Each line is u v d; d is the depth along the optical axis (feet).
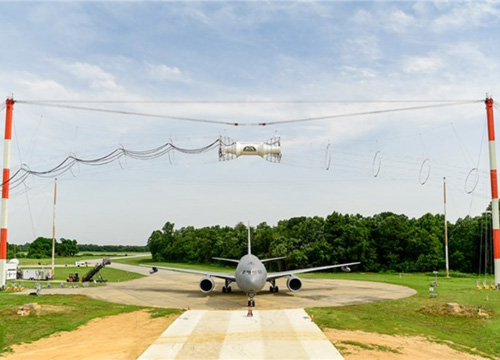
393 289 175.22
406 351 79.97
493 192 176.35
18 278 255.50
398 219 315.99
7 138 170.71
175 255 545.44
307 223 342.64
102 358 75.25
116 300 144.05
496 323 104.42
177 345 82.69
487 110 180.04
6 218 170.09
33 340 89.56
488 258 289.33
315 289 175.73
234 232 466.70
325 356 74.90
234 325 99.19
